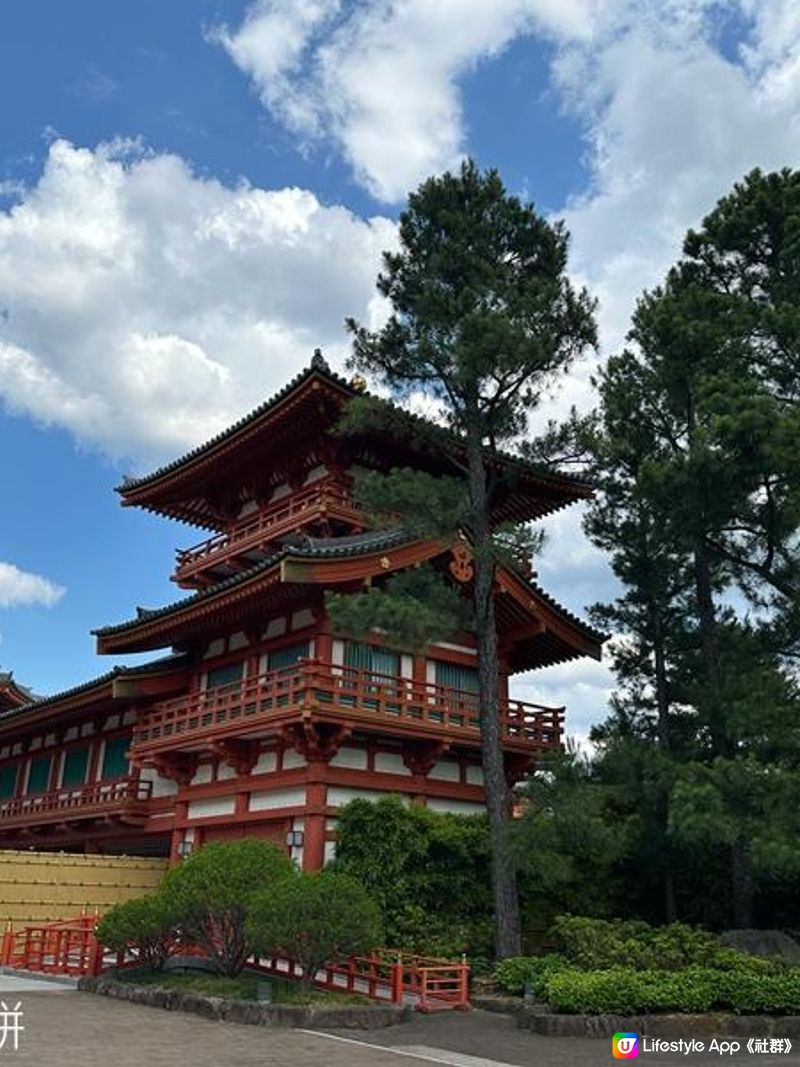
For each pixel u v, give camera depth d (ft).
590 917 95.35
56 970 82.84
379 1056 52.75
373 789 94.32
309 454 112.27
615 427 103.14
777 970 72.43
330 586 93.45
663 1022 63.72
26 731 151.02
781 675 86.22
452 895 89.10
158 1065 46.37
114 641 118.52
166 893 72.59
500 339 79.71
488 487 98.37
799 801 75.97
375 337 86.63
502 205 89.30
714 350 93.20
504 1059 54.08
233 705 97.40
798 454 79.66
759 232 97.91
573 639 107.76
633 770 89.15
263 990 64.85
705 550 98.94
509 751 101.76
